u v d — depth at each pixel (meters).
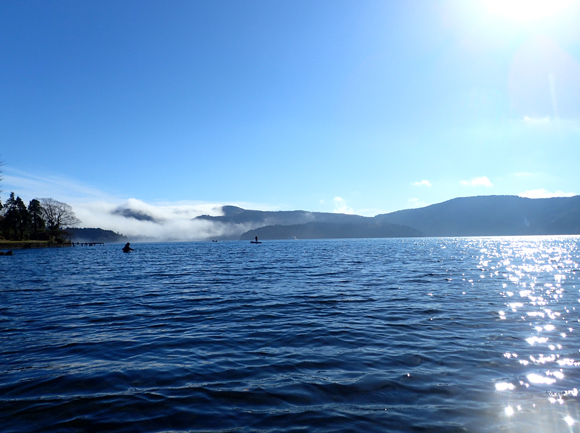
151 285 20.92
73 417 5.45
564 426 5.11
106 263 41.81
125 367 7.59
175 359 8.08
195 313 13.01
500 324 10.96
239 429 5.11
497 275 24.78
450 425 5.17
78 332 10.45
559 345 8.81
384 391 6.33
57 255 64.69
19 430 5.08
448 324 11.04
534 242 129.25
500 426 5.13
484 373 7.09
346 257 48.31
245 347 8.96
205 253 70.06
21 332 10.45
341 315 12.48
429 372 7.18
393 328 10.65
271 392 6.32
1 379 6.93
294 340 9.54
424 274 25.61
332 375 7.09
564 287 18.70
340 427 5.13
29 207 115.38
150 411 5.64
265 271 29.03
